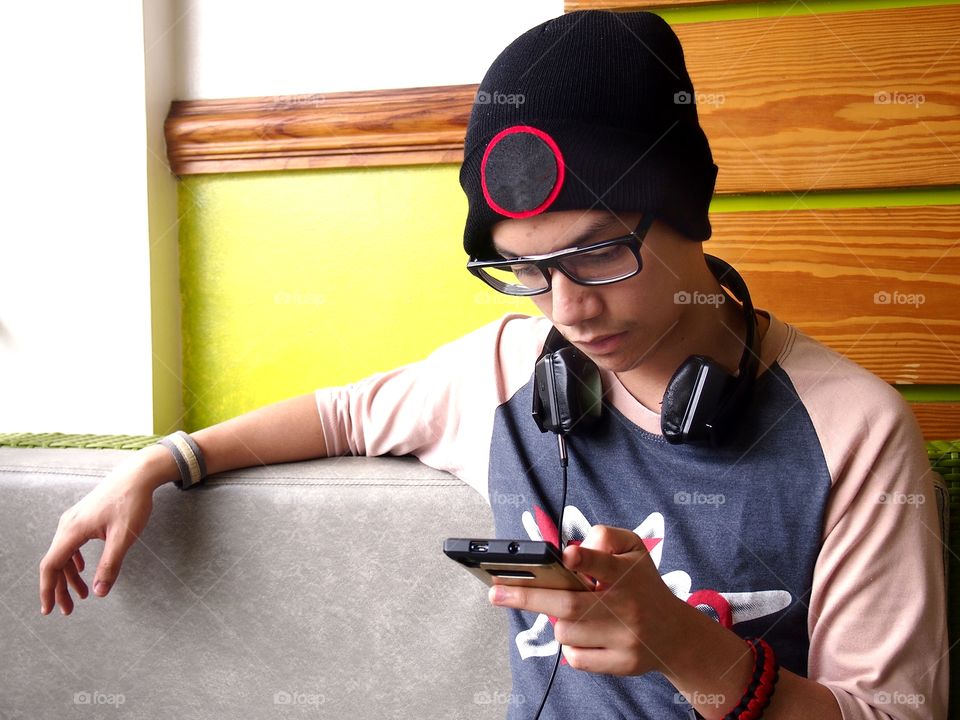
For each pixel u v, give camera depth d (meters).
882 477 0.74
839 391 0.77
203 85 1.42
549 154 0.70
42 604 0.95
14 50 1.41
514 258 0.75
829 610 0.74
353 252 1.40
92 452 1.11
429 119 1.32
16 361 1.45
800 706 0.68
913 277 1.20
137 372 1.41
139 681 1.03
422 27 1.34
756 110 1.22
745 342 0.79
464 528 0.94
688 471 0.80
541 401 0.84
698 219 0.76
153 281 1.41
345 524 0.97
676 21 1.24
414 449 1.01
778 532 0.76
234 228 1.44
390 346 1.40
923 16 1.16
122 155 1.39
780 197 1.23
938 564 0.74
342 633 0.97
